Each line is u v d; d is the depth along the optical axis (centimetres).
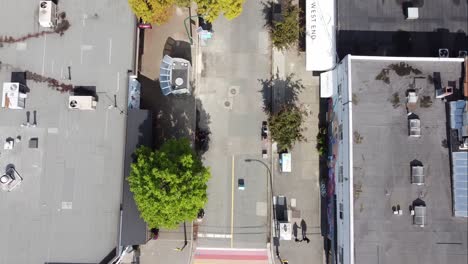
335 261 4697
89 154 4644
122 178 4619
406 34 4812
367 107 4309
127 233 4634
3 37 4722
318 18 4928
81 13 4762
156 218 4309
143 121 4822
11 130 4638
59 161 4631
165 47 5275
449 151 4250
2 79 4678
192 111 5216
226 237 5088
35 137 4641
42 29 4738
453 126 4216
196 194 4278
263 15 5294
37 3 4744
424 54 4791
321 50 4888
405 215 4191
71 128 4662
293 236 5081
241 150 5188
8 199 4588
